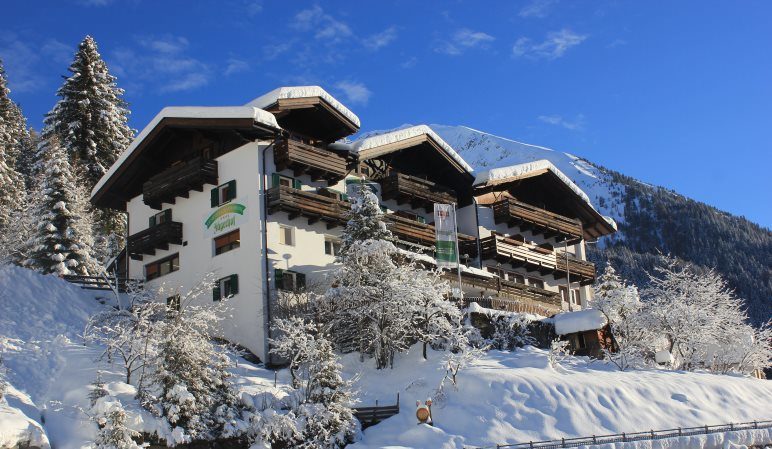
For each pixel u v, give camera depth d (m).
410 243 42.22
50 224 41.09
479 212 47.84
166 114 38.47
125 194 44.25
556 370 32.09
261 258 35.78
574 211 54.56
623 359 35.06
